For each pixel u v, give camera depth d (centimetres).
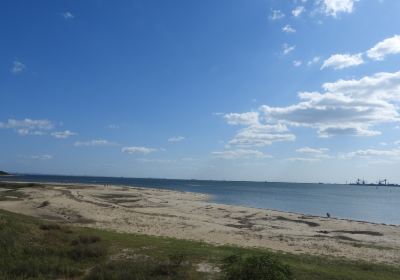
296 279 1792
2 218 2384
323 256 2767
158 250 2192
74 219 4066
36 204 5022
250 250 2612
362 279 1964
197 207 6488
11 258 1859
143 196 8531
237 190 18212
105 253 2045
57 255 1972
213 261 1986
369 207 10100
